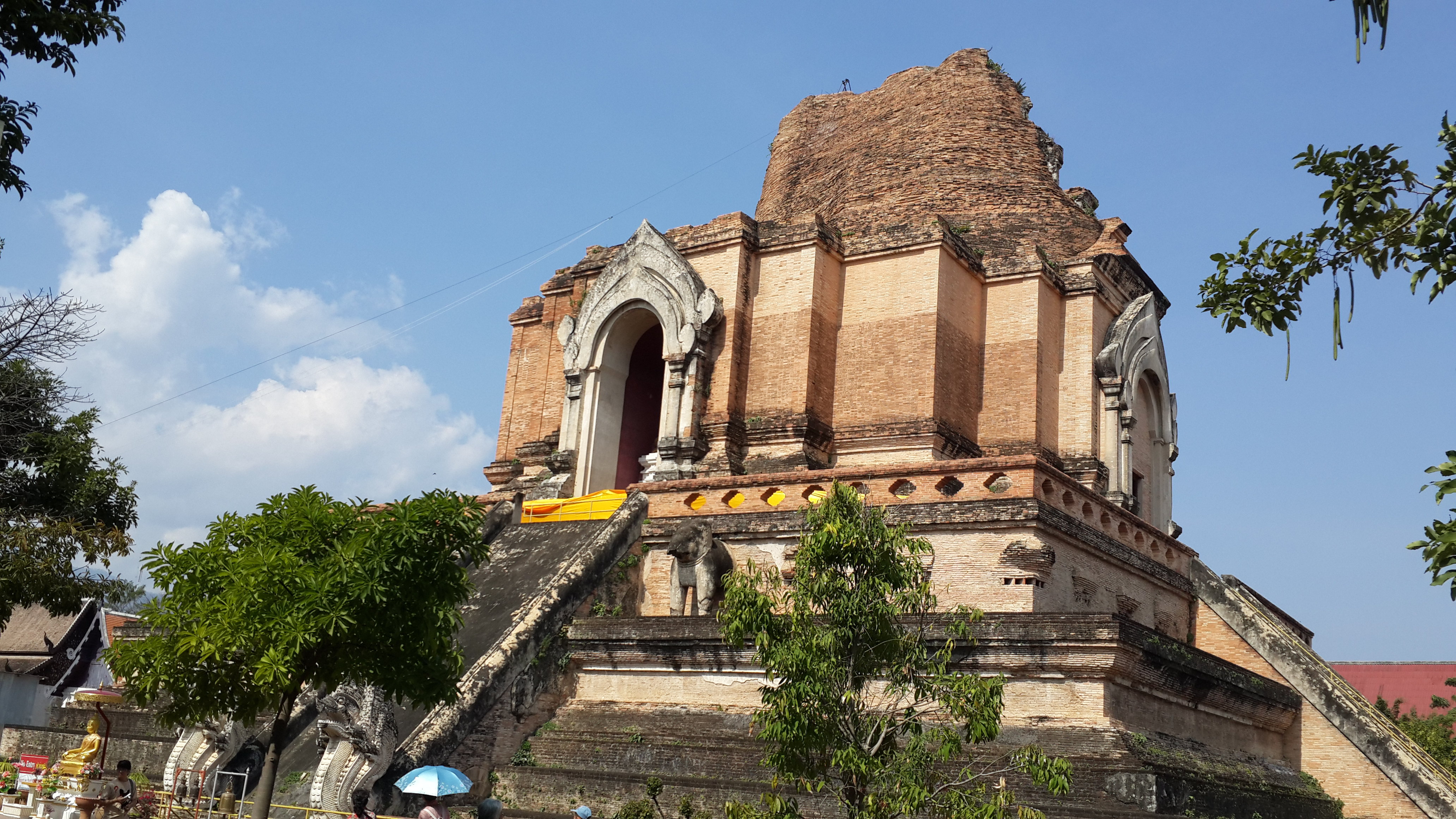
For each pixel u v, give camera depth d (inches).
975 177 1327.5
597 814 709.3
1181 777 652.7
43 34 608.7
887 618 519.8
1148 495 1262.3
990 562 808.3
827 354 1148.5
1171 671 732.7
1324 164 461.4
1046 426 1163.9
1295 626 1194.0
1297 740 906.1
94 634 1571.1
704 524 902.4
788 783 634.8
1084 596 848.3
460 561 675.4
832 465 1126.4
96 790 649.6
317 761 761.0
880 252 1159.6
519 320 1389.0
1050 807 620.4
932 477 852.0
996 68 1401.3
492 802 506.6
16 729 1011.3
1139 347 1238.3
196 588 579.8
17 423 1078.4
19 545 943.0
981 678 523.5
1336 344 456.1
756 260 1178.6
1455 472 385.7
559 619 844.6
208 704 583.8
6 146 601.3
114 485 1091.3
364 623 554.3
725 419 1116.5
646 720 789.2
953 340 1143.6
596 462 1197.1
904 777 490.0
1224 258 478.6
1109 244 1256.2
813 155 1492.4
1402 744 868.6
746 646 762.8
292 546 575.8
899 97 1419.8
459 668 599.8
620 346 1237.7
